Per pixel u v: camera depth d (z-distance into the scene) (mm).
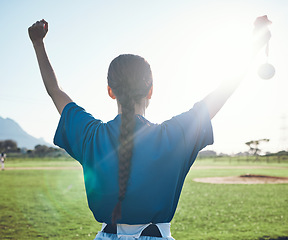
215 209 9492
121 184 980
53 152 75625
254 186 15930
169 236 1053
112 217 991
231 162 56500
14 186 15367
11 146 123562
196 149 1088
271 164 47969
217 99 1120
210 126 1095
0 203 10258
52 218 8180
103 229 1097
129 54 1127
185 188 15039
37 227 7215
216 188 15016
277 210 9227
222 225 7422
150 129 1056
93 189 1037
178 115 1116
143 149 1013
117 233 1045
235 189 14602
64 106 1206
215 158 71125
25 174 23172
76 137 1125
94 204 1043
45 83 1257
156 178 999
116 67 1088
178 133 1052
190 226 7363
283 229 6902
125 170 986
